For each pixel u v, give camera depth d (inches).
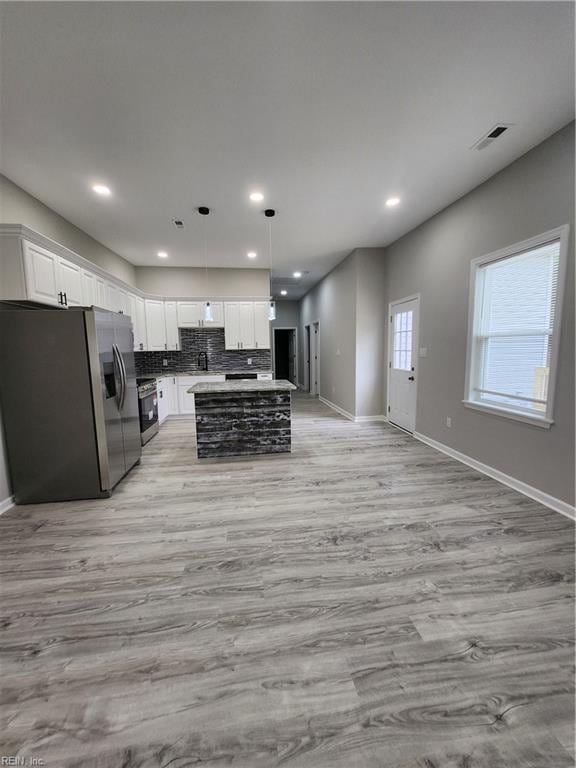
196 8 58.1
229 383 163.9
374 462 144.4
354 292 212.5
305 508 105.0
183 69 70.7
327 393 285.1
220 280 250.7
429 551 82.3
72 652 56.4
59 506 109.1
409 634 59.2
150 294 231.5
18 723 45.8
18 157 100.6
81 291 142.3
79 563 79.7
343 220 158.1
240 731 44.8
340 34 63.5
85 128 88.8
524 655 54.9
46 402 108.6
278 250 206.5
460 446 144.9
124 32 62.2
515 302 116.6
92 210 138.8
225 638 58.9
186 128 90.1
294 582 72.6
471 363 135.5
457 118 88.7
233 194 128.4
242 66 70.3
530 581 71.6
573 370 94.2
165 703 48.3
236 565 78.4
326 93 78.8
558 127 93.4
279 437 158.9
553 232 97.6
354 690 49.8
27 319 105.7
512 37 64.9
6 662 54.7
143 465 146.3
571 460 96.0
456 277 141.9
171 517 101.0
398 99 81.4
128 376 136.9
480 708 47.0
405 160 108.3
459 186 126.6
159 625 61.8
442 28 62.7
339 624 61.6
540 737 43.4
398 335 195.6
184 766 41.1
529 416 108.0
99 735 44.4
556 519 95.8
